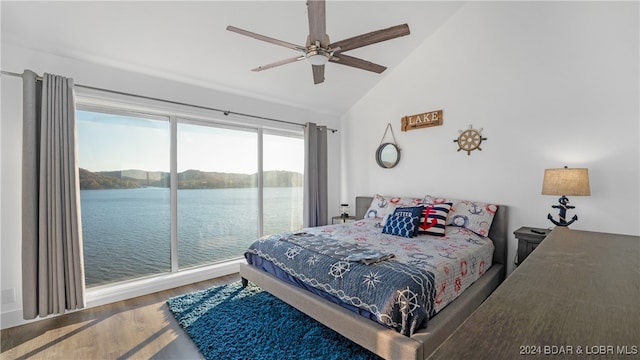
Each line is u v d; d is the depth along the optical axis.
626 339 0.44
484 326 0.49
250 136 3.87
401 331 1.61
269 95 3.77
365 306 1.75
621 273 0.79
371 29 3.11
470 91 3.25
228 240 3.69
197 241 3.42
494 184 3.08
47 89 2.29
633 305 0.57
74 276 2.40
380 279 1.77
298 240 2.60
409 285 1.67
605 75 2.44
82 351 1.95
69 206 2.38
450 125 3.42
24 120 2.19
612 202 2.42
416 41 3.59
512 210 2.96
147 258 3.07
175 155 3.21
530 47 2.83
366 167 4.37
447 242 2.58
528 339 0.44
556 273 0.79
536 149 2.81
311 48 2.10
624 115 2.37
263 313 2.41
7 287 2.24
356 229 3.17
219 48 2.84
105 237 2.82
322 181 4.35
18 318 2.26
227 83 3.34
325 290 1.99
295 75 3.51
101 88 2.63
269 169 4.07
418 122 3.68
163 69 2.90
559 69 2.67
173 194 3.19
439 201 3.29
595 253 1.02
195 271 3.25
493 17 3.07
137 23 2.39
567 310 0.55
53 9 2.13
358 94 4.28
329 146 4.60
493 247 2.89
